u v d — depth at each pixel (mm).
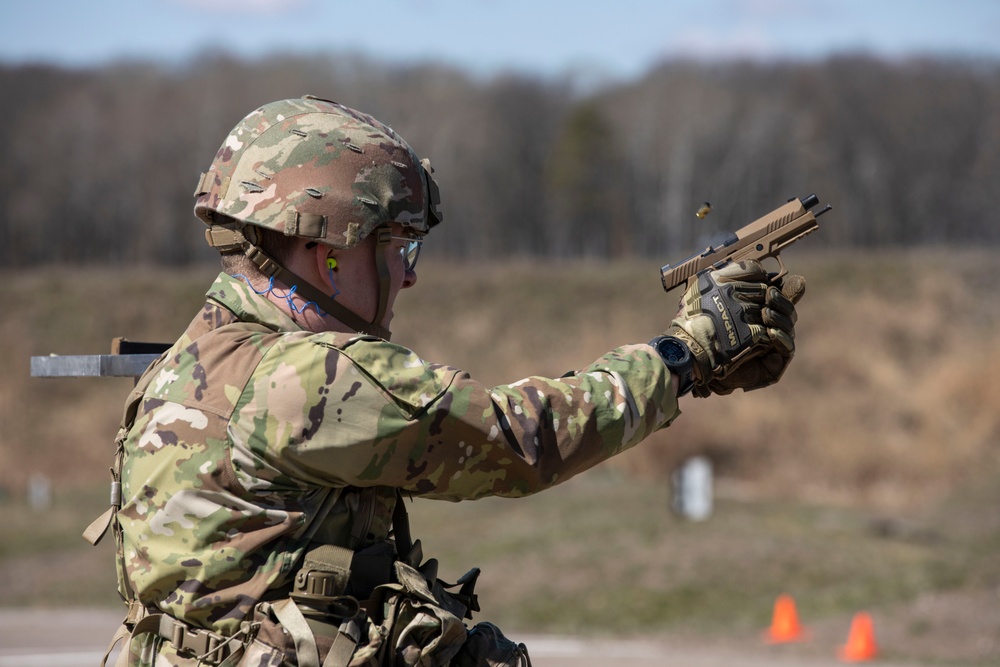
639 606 30438
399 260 6734
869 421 54312
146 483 6094
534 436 6055
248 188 6273
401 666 6156
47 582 35938
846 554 34656
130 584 6355
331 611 6027
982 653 25406
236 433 5941
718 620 29312
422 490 6062
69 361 7148
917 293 81000
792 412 54500
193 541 5992
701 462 39812
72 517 46656
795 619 27734
